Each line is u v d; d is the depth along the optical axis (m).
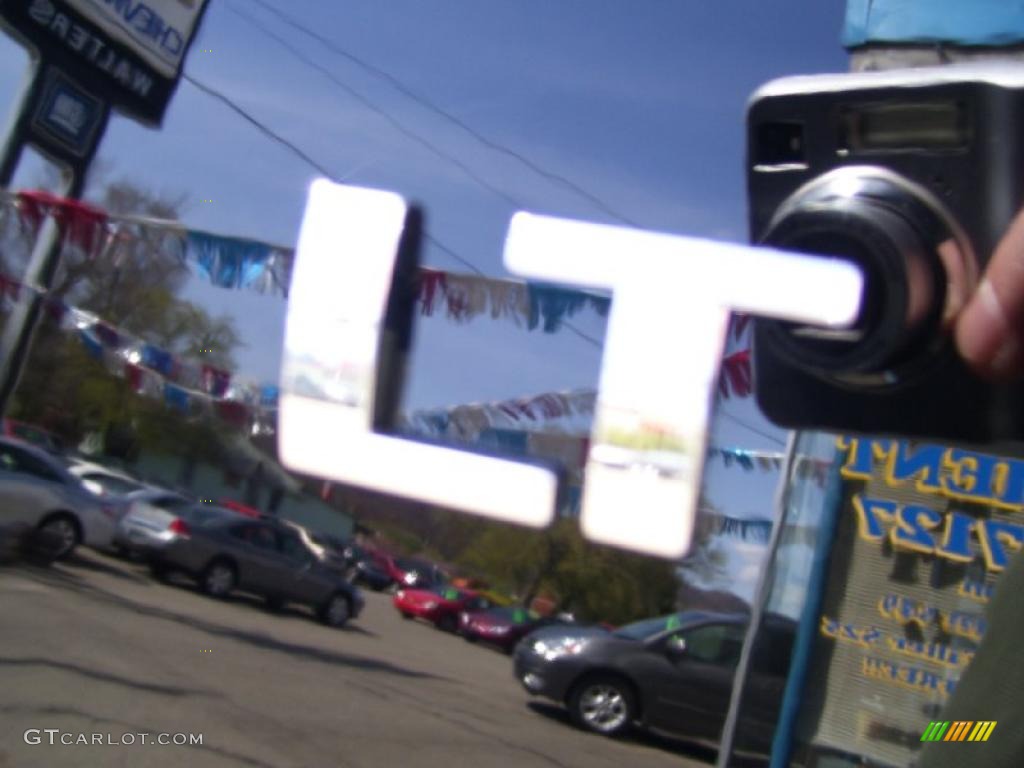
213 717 6.33
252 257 5.93
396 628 16.53
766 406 1.13
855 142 1.10
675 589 11.26
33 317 7.58
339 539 23.05
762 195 1.16
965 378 1.00
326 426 0.88
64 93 8.95
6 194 6.36
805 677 5.14
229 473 22.09
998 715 1.22
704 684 9.44
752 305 0.82
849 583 5.14
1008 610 1.27
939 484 4.95
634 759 8.67
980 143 1.03
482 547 14.19
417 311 0.93
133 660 7.31
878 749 4.95
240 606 13.32
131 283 11.30
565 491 0.83
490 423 3.36
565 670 9.55
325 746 6.38
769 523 5.15
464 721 8.42
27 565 11.08
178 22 9.76
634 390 0.80
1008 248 0.91
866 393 1.05
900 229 1.00
